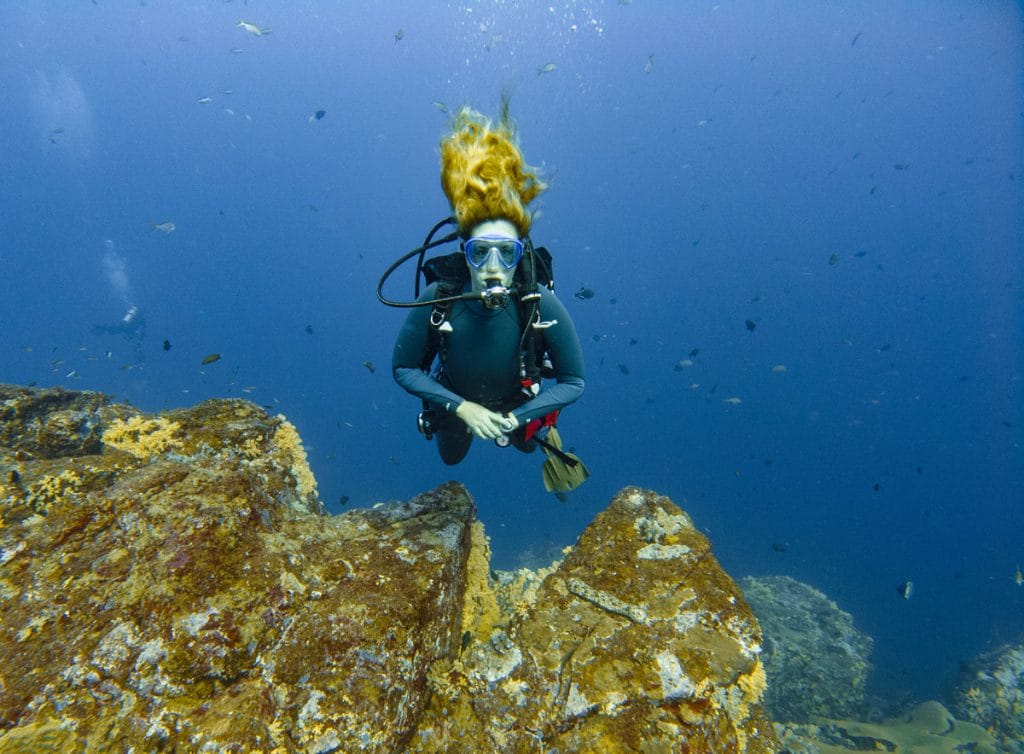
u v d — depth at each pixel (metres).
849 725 7.45
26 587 1.68
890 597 18.78
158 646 1.56
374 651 1.72
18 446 3.32
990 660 9.78
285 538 2.09
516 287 2.37
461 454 3.54
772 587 10.77
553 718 1.84
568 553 2.60
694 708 1.85
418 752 1.77
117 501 1.89
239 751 1.40
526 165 2.35
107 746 1.37
